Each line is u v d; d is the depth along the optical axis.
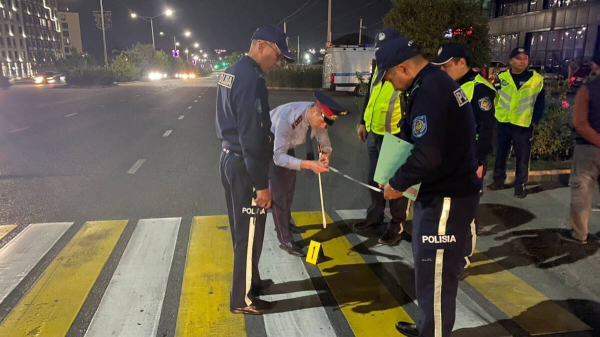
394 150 2.46
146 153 8.48
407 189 2.40
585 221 4.10
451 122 2.22
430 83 2.24
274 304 3.15
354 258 3.91
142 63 61.09
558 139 7.04
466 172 2.33
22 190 5.93
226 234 4.38
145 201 5.45
